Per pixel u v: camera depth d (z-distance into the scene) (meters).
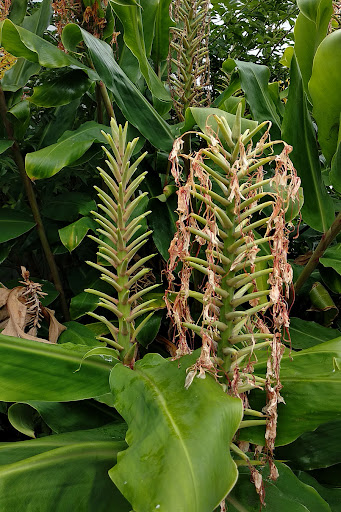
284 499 0.51
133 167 0.55
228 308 0.48
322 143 0.85
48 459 0.51
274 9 2.07
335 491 0.67
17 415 0.69
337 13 1.06
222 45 2.04
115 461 0.53
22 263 1.43
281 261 0.45
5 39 1.04
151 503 0.37
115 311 0.55
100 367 0.58
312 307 1.12
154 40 1.38
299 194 0.87
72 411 0.68
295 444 0.68
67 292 1.39
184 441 0.40
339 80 0.75
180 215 0.46
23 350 0.58
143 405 0.46
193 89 1.21
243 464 0.49
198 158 0.45
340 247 1.08
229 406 0.44
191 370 0.47
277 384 0.48
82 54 1.18
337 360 0.58
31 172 0.97
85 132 1.08
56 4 1.18
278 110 1.29
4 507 0.46
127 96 1.14
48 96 1.16
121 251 0.56
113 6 1.04
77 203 1.19
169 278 0.48
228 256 0.47
